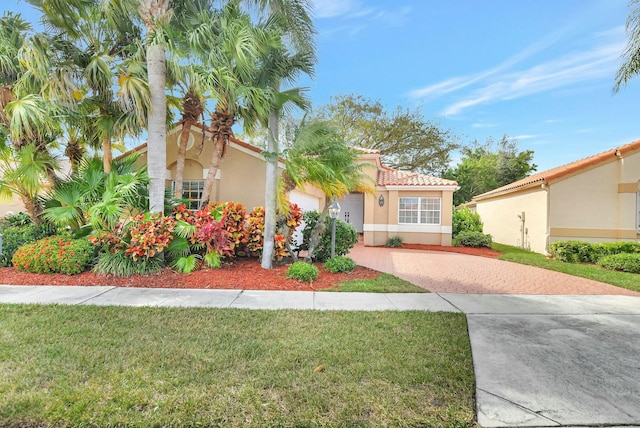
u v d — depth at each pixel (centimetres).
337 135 937
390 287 801
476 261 1302
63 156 1117
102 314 553
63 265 813
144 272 827
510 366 399
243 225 991
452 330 514
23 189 988
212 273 863
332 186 930
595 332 521
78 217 920
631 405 320
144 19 901
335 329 506
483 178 3375
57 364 375
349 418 292
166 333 477
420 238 1845
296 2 916
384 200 1864
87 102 988
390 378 360
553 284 891
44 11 886
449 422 290
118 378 347
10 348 416
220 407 303
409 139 3161
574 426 288
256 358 402
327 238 1081
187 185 1345
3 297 652
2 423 277
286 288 770
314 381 351
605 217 1441
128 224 858
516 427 286
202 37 878
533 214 1611
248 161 1281
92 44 976
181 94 1126
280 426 282
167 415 290
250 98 875
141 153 1332
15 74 963
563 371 388
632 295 777
